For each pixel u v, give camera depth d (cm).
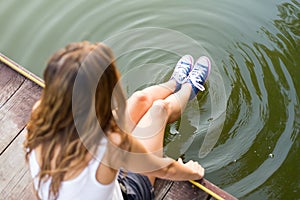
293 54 278
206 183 195
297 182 227
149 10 295
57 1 301
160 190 195
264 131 244
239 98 256
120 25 289
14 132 214
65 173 122
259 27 289
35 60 278
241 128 244
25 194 194
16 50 281
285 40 283
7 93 228
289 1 301
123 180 168
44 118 116
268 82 265
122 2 299
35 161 126
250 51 279
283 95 260
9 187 196
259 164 232
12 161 204
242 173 228
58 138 117
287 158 235
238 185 224
